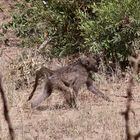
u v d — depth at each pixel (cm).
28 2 4900
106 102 3444
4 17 5988
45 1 4778
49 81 3203
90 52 4431
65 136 2627
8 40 5566
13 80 4150
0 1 6209
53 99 3578
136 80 3916
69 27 4747
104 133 2636
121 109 3203
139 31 4297
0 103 3403
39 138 2595
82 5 4678
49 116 3064
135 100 3494
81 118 2931
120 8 4266
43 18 4816
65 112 3158
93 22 4338
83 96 3616
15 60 4678
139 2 4266
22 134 2659
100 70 4275
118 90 3869
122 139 2498
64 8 4712
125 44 4334
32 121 2948
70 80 3253
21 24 4988
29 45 4931
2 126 2791
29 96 3397
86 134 2639
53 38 4847
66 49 4725
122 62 4434
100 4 4416
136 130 2655
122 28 4322
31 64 4331
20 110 3200
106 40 4278
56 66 4388
